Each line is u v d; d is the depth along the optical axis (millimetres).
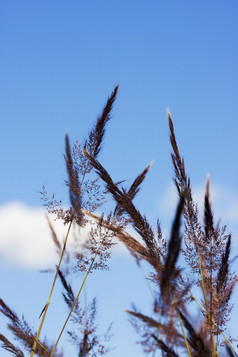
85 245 1428
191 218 1379
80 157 1481
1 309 1399
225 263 1357
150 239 1359
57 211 1464
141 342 1208
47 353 1371
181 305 1237
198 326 1246
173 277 1209
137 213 1383
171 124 1422
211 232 1371
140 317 1214
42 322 1402
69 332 1339
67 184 1478
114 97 1512
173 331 1212
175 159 1408
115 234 1421
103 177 1416
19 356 1381
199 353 1196
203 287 1337
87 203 1463
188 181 1396
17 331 1388
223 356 1265
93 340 1316
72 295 1385
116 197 1408
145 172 1450
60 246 1438
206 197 1390
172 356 1203
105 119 1501
